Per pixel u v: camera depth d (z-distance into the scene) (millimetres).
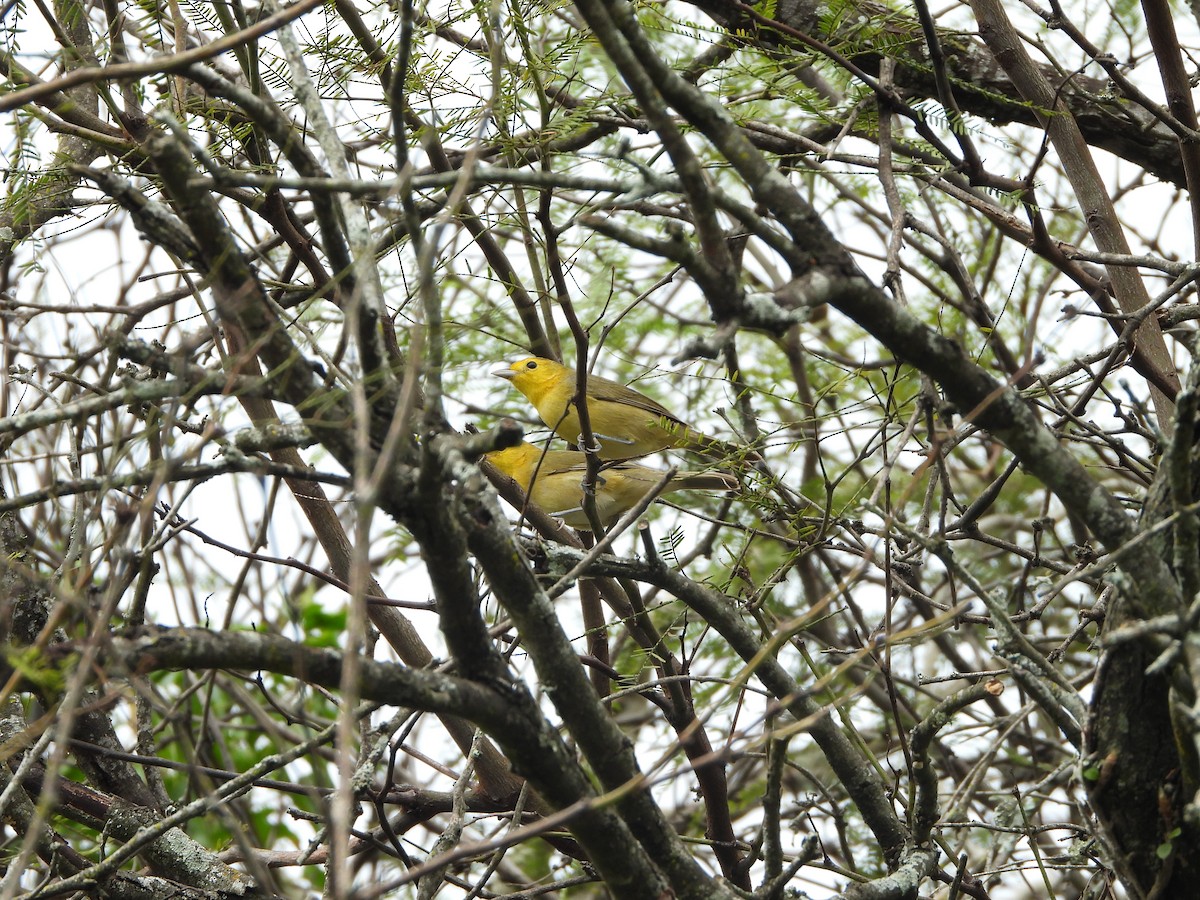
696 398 14297
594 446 9039
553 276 9164
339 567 11109
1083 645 14398
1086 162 10422
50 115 8312
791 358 13578
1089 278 9992
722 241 5801
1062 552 14539
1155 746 6414
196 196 5574
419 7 8672
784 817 13773
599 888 12430
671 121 5738
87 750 8500
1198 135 9453
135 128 9141
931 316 15125
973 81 11266
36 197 9180
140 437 6348
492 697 6211
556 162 10945
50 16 8586
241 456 5867
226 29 8586
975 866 11570
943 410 7406
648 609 9727
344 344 8391
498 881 13570
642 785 5938
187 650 5324
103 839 9148
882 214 14500
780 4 10672
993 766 13047
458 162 10664
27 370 9719
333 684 5750
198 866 9000
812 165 11523
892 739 13102
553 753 6422
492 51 6707
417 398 6230
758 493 9688
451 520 5922
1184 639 5273
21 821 8727
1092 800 6512
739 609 10328
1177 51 9680
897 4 12156
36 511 10812
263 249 10148
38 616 9172
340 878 4258
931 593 14562
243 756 13438
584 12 5660
